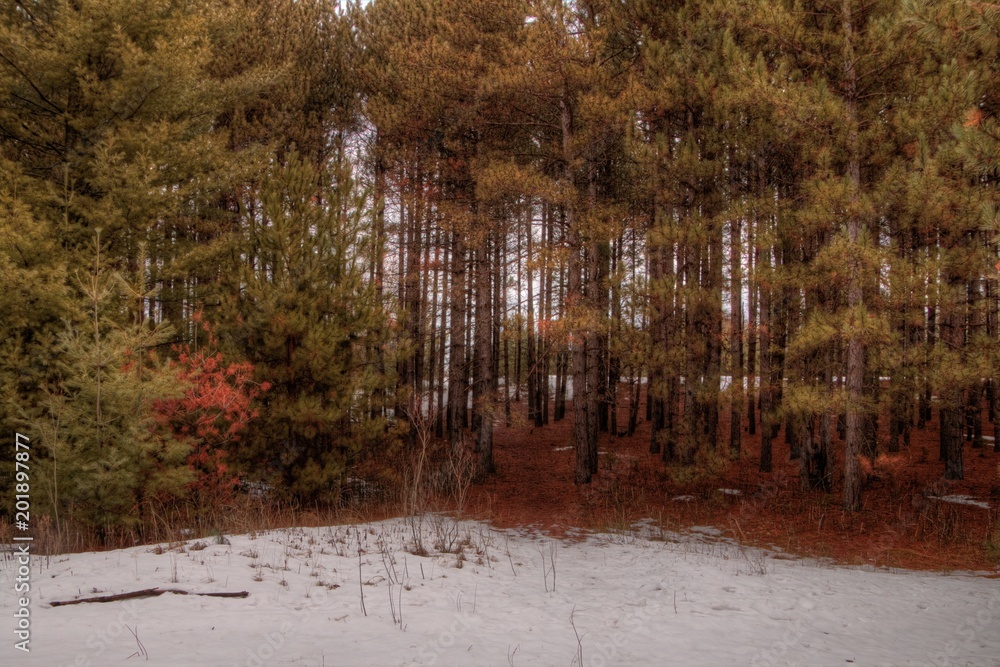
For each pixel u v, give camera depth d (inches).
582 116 557.6
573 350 633.0
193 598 216.4
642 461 738.8
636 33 585.3
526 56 551.2
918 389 466.3
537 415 1004.6
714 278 567.2
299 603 221.3
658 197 541.3
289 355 476.4
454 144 663.8
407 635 189.8
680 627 219.3
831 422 567.2
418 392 801.6
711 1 507.8
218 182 514.0
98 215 424.8
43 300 383.9
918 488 544.7
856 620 241.0
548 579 306.5
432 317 847.1
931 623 239.5
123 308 401.4
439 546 354.0
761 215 496.1
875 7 451.5
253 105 691.4
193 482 391.9
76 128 455.2
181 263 469.4
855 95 459.8
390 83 699.4
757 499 542.3
